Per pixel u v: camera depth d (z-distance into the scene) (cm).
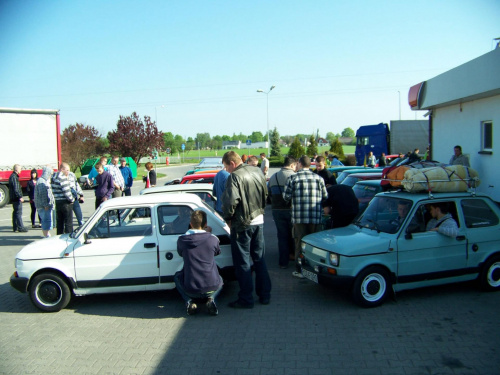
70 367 412
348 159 3369
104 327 511
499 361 394
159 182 3089
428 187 574
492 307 529
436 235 557
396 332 464
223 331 484
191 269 518
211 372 391
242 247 550
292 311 539
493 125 1028
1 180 1795
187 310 530
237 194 529
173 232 584
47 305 568
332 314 524
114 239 576
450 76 1114
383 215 604
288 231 744
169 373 393
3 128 1791
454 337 447
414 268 548
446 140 1270
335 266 535
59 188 955
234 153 586
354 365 395
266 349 434
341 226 692
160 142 4716
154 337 475
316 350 428
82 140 4256
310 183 659
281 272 721
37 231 1240
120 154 4581
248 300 553
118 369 404
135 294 639
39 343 470
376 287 540
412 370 382
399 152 2936
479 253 576
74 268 564
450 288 610
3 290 679
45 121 1886
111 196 1086
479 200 591
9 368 412
